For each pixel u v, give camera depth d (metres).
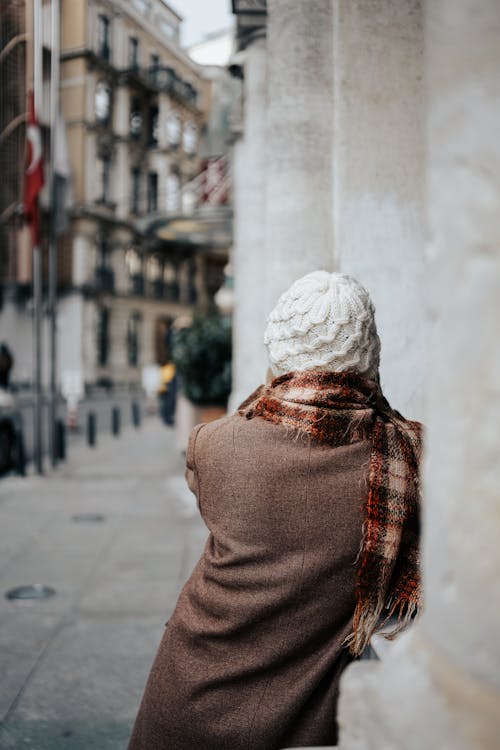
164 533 6.05
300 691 1.18
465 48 0.66
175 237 40.50
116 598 4.32
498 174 0.64
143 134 29.53
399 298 2.87
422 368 2.85
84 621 3.93
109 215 35.06
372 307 1.34
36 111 8.81
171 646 1.26
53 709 2.88
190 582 1.30
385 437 1.27
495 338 0.64
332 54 3.04
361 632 1.19
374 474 1.22
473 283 0.66
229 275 13.21
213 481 1.25
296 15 3.07
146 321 43.97
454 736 0.69
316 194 3.06
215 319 10.74
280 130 3.12
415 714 0.74
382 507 1.20
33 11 8.67
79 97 25.80
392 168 2.88
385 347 2.86
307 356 1.31
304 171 3.06
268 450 1.24
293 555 1.20
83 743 2.60
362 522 1.20
